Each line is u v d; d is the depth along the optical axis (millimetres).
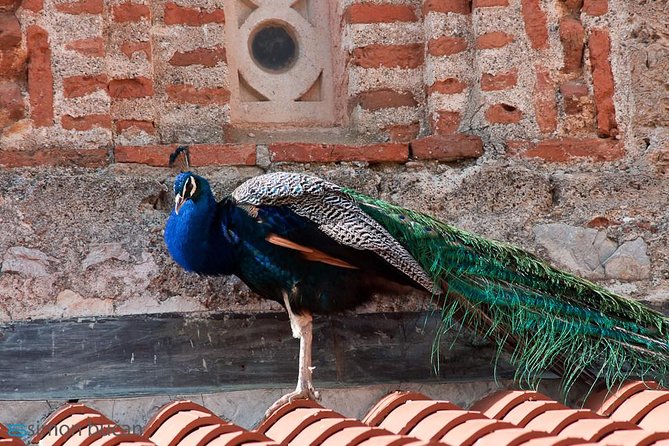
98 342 6801
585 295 6711
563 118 7684
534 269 6688
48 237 6918
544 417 5855
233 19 8070
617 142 7699
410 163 7492
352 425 5535
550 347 6594
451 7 7797
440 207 7414
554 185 7559
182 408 5973
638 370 6629
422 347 7074
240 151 7297
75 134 7172
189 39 7688
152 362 6816
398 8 7922
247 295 7000
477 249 6664
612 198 7578
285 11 8156
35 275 6852
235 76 8000
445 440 5473
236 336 6930
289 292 6441
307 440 5488
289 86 8094
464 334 7137
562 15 7797
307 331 6453
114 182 7078
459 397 7066
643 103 7738
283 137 7879
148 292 6945
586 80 7754
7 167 7027
